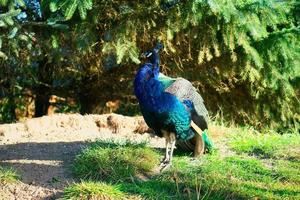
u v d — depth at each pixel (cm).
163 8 752
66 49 789
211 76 826
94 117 747
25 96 963
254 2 716
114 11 757
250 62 779
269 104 858
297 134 768
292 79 834
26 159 581
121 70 856
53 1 657
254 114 868
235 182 515
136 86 541
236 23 731
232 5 702
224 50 765
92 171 527
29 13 762
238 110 870
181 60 823
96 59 825
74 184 484
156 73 542
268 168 573
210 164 568
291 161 597
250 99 865
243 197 480
